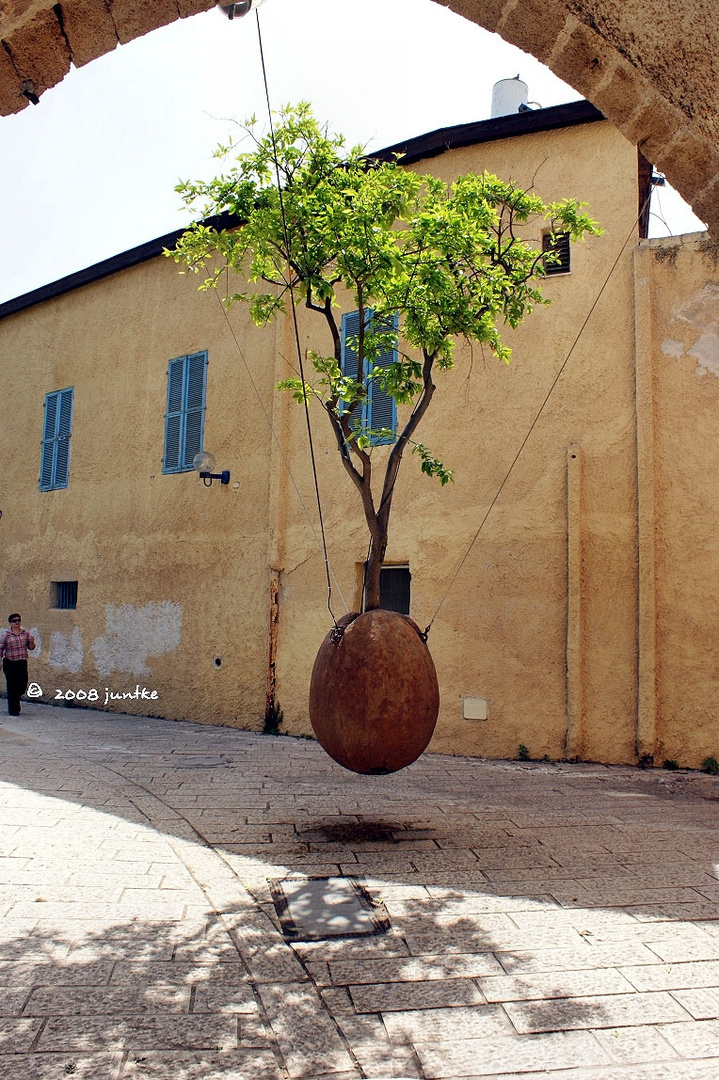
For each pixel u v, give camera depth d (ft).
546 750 29.45
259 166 20.49
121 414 45.27
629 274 30.32
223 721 37.78
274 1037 9.87
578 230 22.94
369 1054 9.54
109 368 46.44
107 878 15.43
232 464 39.27
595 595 29.43
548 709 29.60
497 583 30.91
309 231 20.42
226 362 40.37
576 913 14.10
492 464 31.58
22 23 10.04
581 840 18.69
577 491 29.78
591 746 28.96
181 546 40.96
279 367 37.55
